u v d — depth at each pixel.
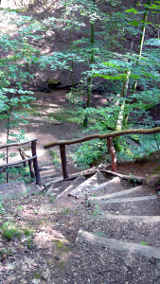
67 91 13.24
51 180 5.72
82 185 4.57
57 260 2.39
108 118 6.02
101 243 2.66
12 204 3.90
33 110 11.00
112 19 7.94
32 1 10.96
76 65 12.98
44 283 2.11
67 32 11.83
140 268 2.32
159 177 4.18
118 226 3.04
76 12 9.93
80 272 2.27
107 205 3.68
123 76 4.25
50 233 2.84
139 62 4.31
